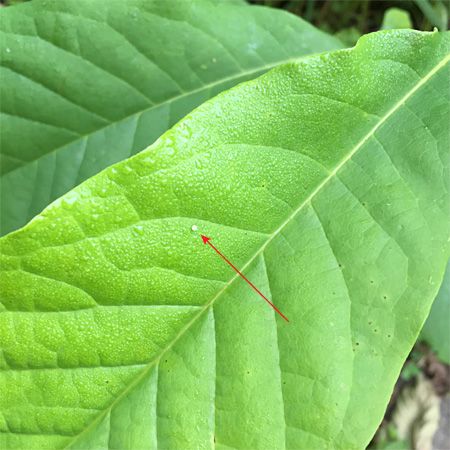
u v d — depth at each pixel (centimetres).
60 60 19
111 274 12
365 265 12
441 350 25
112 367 13
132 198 12
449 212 12
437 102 13
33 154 19
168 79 19
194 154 12
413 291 12
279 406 12
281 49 20
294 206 13
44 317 12
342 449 12
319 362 12
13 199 19
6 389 13
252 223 13
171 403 12
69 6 18
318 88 13
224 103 12
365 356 12
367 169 13
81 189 12
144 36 19
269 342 12
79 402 13
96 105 19
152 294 12
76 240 12
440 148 12
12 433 13
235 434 12
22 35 18
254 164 12
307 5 38
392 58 13
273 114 12
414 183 12
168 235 12
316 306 12
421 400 45
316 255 12
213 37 19
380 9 37
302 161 13
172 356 13
